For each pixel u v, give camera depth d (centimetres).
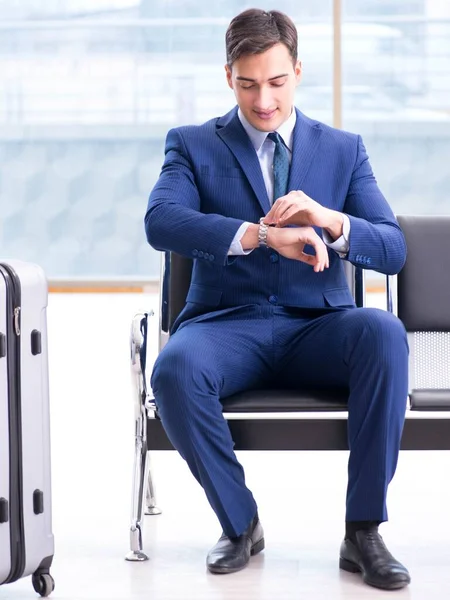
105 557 272
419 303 285
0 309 230
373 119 691
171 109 699
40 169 712
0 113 707
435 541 284
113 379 518
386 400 249
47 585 241
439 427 263
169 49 694
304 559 268
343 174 282
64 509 325
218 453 255
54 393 496
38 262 719
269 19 267
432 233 288
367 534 252
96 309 669
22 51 702
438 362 289
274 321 273
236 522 259
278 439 260
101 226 714
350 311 265
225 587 246
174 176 279
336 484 360
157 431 267
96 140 706
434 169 693
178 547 281
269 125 270
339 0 674
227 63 275
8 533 231
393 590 242
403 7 681
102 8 694
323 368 267
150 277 716
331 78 681
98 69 700
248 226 261
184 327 275
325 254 256
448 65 684
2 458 230
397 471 377
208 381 253
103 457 395
